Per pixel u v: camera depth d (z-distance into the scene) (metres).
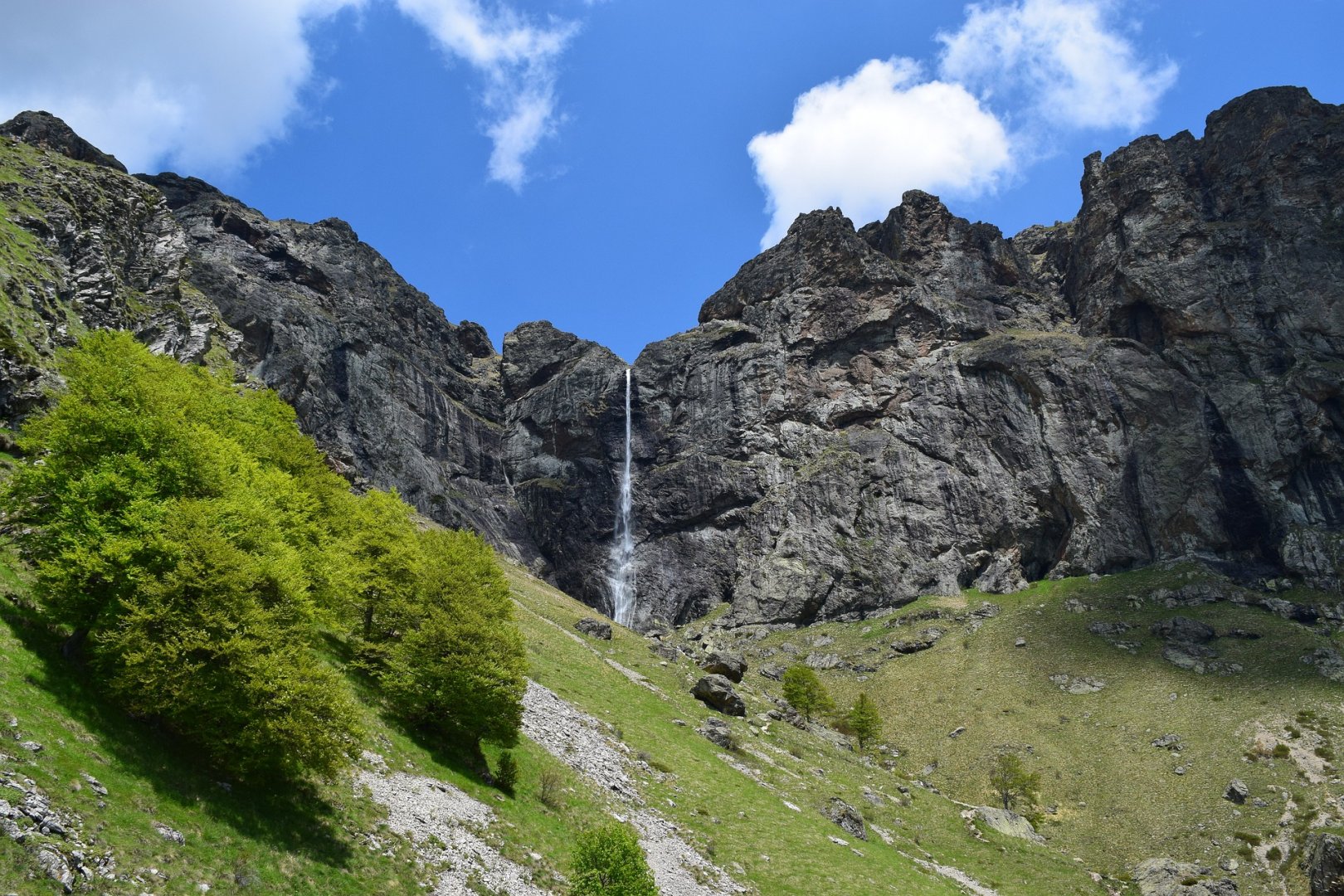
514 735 43.22
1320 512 126.00
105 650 26.97
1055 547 140.50
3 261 68.88
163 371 47.59
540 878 33.94
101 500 30.30
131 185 107.56
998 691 104.94
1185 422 136.50
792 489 154.75
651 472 168.38
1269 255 147.88
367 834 30.23
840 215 186.50
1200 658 101.38
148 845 22.66
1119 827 78.56
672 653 98.50
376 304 175.50
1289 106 164.62
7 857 18.91
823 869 48.00
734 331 181.38
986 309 174.75
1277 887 67.56
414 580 49.25
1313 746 81.12
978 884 59.38
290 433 62.91
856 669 119.56
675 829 46.72
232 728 27.88
